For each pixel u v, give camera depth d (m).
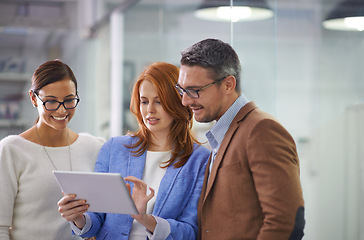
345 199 1.79
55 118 1.79
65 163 1.91
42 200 1.85
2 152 1.82
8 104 4.78
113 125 4.72
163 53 3.94
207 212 1.57
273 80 1.91
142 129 1.85
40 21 4.98
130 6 4.40
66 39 5.01
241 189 1.49
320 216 1.82
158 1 3.95
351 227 1.78
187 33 3.52
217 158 1.58
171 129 1.83
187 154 1.82
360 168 1.76
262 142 1.44
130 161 1.83
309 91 1.85
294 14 1.88
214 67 1.55
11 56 4.91
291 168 1.41
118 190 1.46
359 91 1.78
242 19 1.99
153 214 1.75
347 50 1.80
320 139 1.83
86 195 1.54
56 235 1.86
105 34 4.84
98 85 4.85
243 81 1.97
